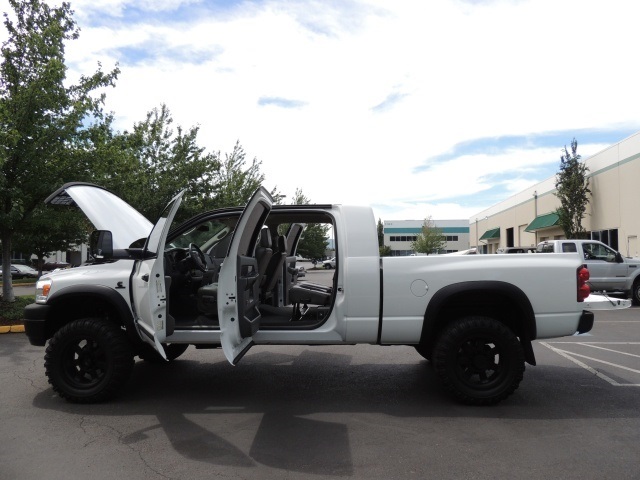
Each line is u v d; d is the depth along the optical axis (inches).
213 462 139.9
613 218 793.6
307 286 236.4
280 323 200.8
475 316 190.7
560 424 169.6
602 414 179.9
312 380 229.3
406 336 191.2
